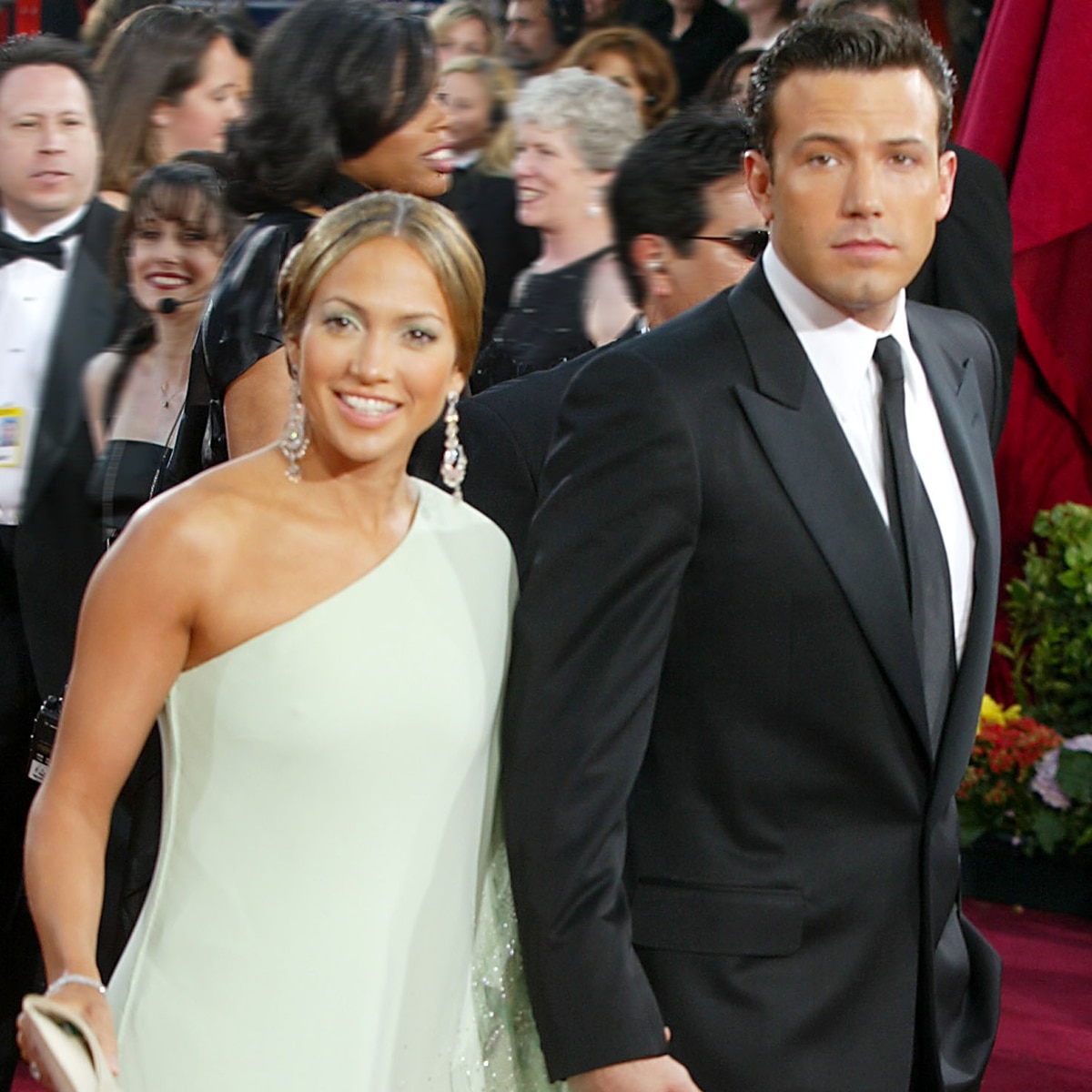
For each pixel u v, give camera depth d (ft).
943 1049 20.11
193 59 33.68
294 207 24.17
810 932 18.52
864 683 18.37
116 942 24.95
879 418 19.03
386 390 17.26
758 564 18.22
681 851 18.63
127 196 33.60
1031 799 42.65
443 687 17.92
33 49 32.60
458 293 17.60
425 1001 18.34
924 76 18.22
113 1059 16.19
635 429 18.21
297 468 17.80
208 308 23.43
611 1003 17.63
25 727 29.35
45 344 31.71
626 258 25.84
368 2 24.52
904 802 18.75
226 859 17.46
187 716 17.58
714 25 40.45
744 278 19.54
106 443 31.27
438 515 18.83
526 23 40.81
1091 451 48.34
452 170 35.22
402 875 17.83
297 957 17.43
